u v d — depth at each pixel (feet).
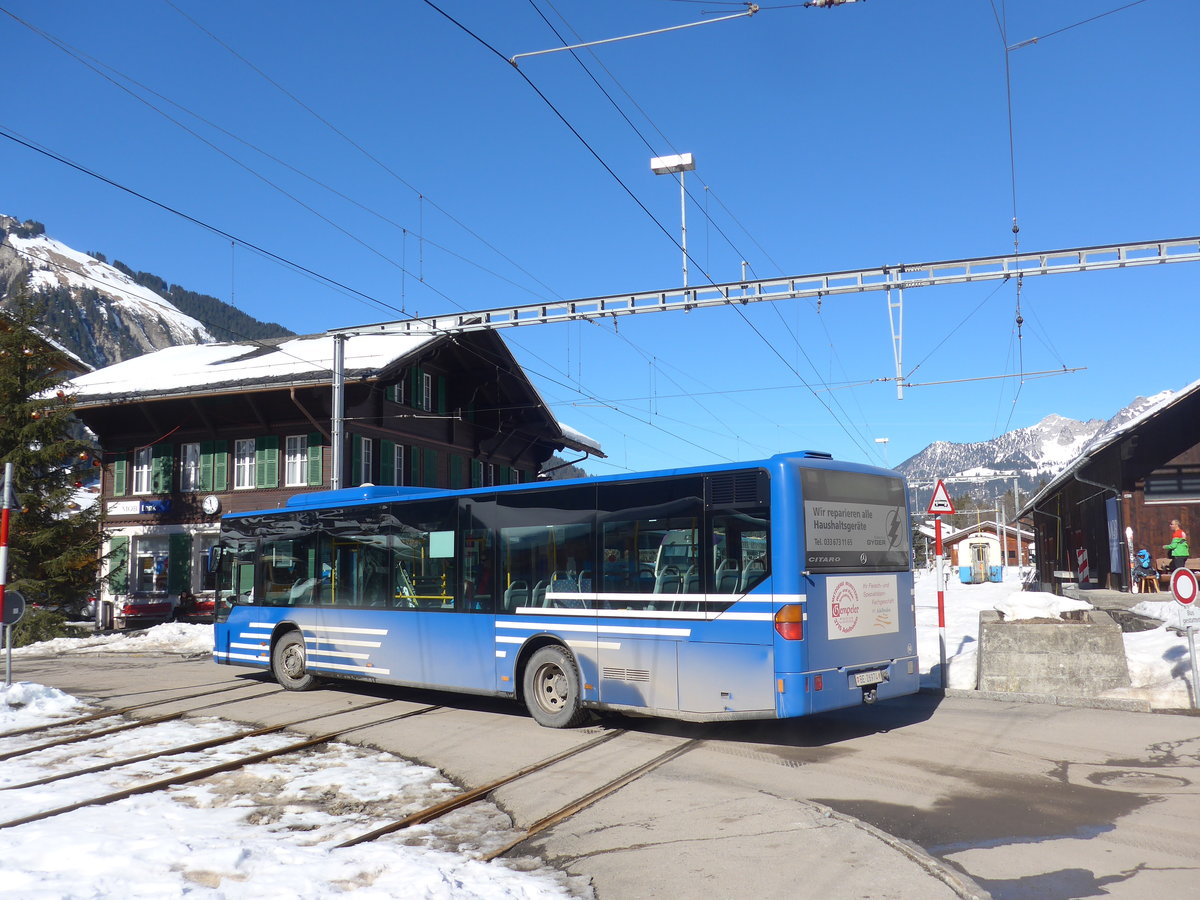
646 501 33.86
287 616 47.88
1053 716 35.19
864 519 33.30
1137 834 20.39
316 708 41.73
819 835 20.54
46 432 94.12
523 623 37.01
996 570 215.92
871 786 25.35
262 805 25.00
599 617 34.63
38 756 32.01
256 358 118.62
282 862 19.06
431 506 41.42
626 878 18.43
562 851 20.52
